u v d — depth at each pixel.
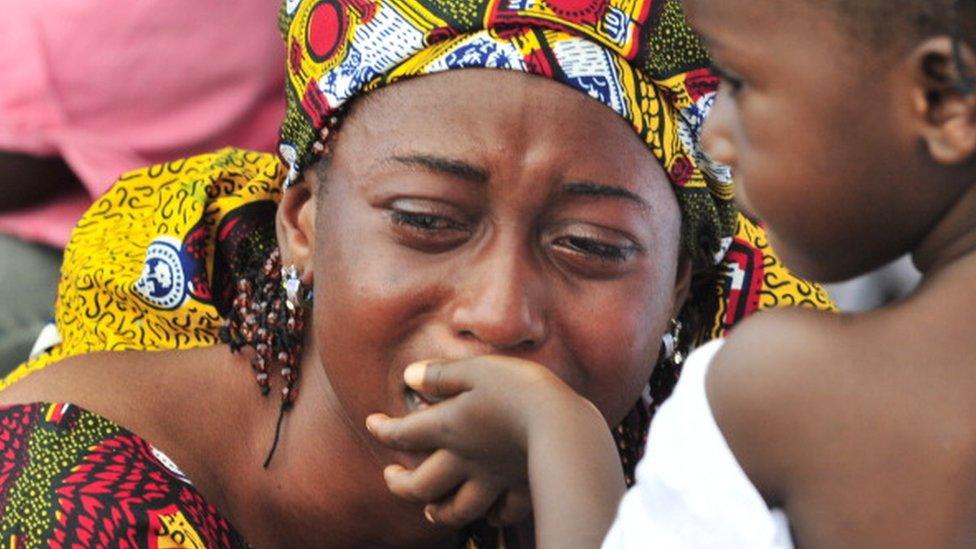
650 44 3.84
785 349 2.82
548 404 3.44
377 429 3.72
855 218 2.86
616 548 2.95
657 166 3.89
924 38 2.71
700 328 4.48
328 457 4.08
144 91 6.05
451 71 3.79
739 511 2.83
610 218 3.80
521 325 3.73
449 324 3.78
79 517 3.77
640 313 3.89
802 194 2.87
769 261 4.46
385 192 3.79
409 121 3.79
